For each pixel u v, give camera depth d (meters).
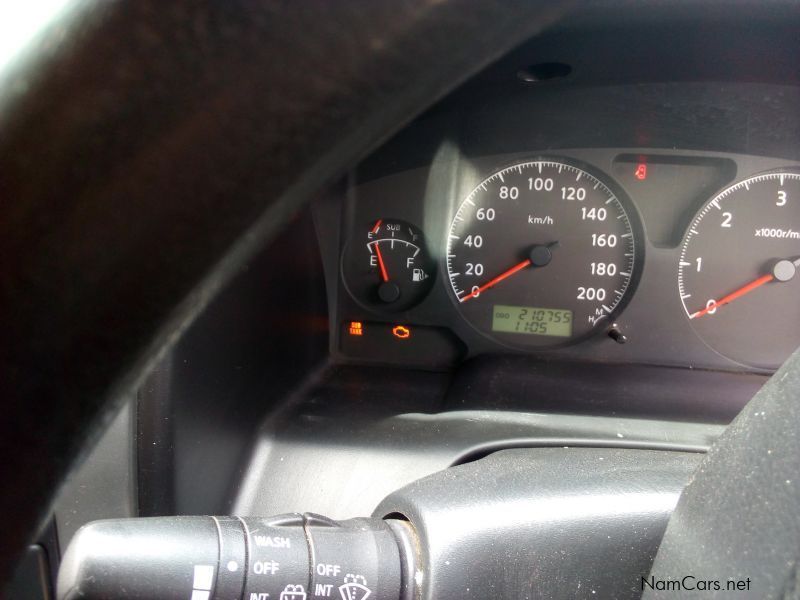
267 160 0.72
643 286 2.87
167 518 1.12
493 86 2.72
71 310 0.79
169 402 1.49
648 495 1.31
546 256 2.86
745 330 2.88
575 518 1.28
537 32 0.73
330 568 1.16
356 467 1.87
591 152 2.85
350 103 0.69
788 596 0.87
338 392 2.47
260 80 0.66
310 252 2.62
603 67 2.61
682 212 2.88
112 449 1.46
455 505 1.28
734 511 0.96
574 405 2.27
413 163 2.84
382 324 2.90
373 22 0.64
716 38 2.36
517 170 2.89
